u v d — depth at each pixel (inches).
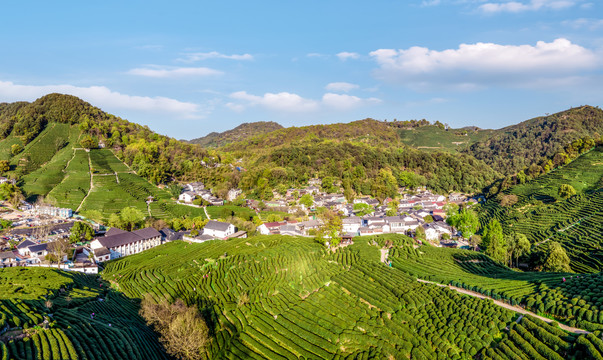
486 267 4712.1
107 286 4510.3
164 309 3412.9
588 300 2883.9
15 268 4468.5
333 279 4288.9
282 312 3513.8
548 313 2940.5
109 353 2532.0
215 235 6771.7
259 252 5088.6
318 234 6269.7
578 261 4773.6
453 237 6835.6
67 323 2837.1
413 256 5049.2
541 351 2474.2
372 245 5767.7
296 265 4670.3
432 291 3671.3
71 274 4566.9
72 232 6215.6
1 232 6314.0
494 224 5851.4
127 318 3452.3
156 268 4884.4
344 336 3073.3
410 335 2994.6
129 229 7121.1
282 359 2854.3
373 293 3786.9
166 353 2935.5
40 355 2271.2
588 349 2257.6
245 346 3048.7
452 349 2741.1
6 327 2549.2
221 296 3887.8
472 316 3034.0
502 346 2628.0
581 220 6127.0
